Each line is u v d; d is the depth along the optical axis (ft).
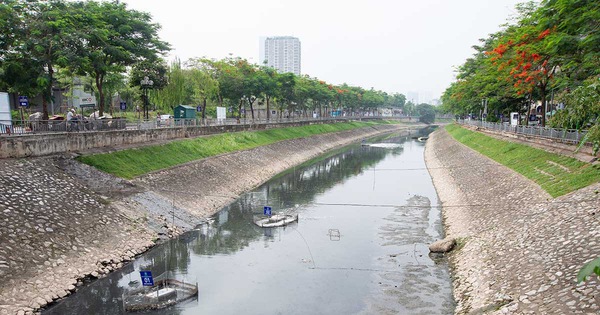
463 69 216.95
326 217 110.22
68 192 81.92
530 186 90.22
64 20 105.70
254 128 226.99
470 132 234.38
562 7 58.13
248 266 76.48
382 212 114.01
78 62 108.37
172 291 64.59
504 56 111.45
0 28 99.40
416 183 155.94
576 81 82.84
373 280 69.36
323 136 310.86
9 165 78.07
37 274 60.23
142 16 144.87
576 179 78.13
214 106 271.28
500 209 86.17
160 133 140.87
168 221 94.38
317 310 59.52
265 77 244.83
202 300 62.64
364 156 244.83
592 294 41.32
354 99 467.52
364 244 88.02
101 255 71.92
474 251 72.08
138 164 112.98
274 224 101.55
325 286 67.67
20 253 61.57
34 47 102.68
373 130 460.55
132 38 139.74
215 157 153.79
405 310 58.18
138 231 84.33
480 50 201.87
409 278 69.31
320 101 379.14
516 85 115.24
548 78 106.73
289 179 166.81
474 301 54.85
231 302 62.13
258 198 131.85
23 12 105.40
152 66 156.15
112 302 60.54
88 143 104.12
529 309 45.24
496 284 55.72
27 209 70.18
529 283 50.88
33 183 77.36
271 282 69.46
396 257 79.51
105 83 184.34
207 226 100.63
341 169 193.67
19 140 82.79
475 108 249.34
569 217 62.75
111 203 87.61
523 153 122.31
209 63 225.97
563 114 45.09
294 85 282.15
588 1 55.47
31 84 107.55
